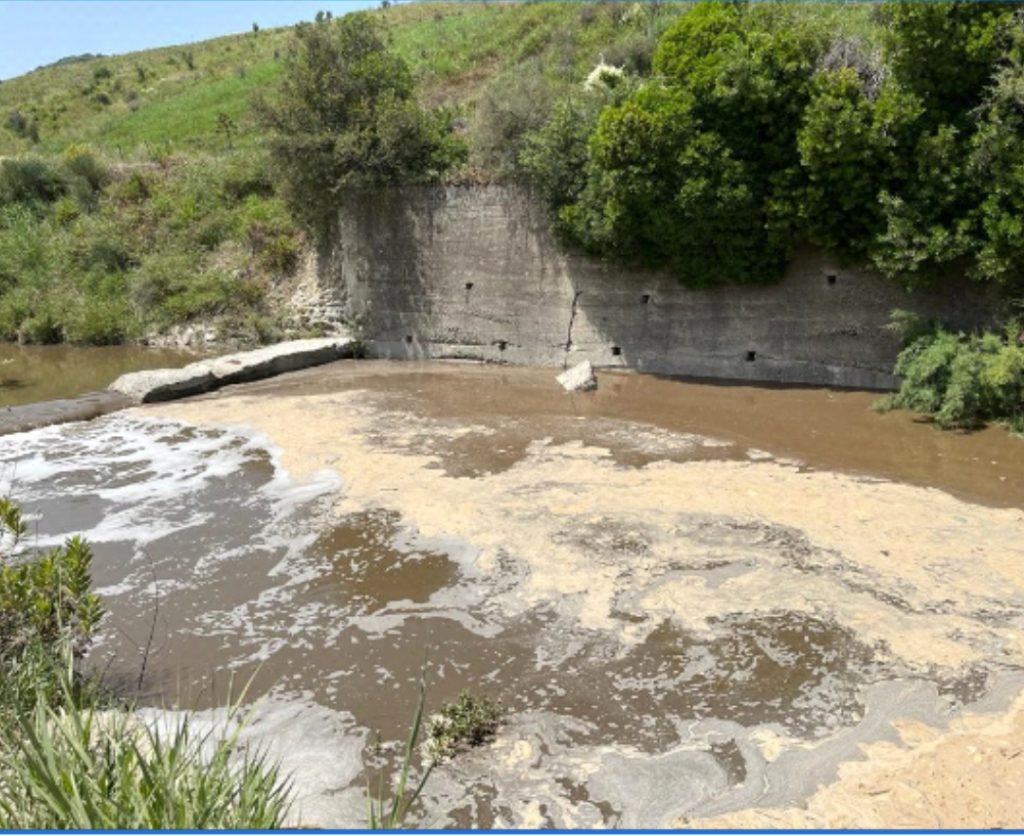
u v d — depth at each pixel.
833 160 13.55
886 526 9.47
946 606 7.75
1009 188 12.49
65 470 12.41
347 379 17.73
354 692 6.87
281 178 19.88
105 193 27.77
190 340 22.47
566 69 23.92
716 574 8.51
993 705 6.38
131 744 4.16
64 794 3.70
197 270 23.98
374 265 19.75
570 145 16.36
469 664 7.18
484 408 15.02
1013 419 12.46
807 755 5.92
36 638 5.68
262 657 7.44
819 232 14.41
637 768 5.85
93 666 7.29
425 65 29.12
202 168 27.23
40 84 51.59
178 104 39.00
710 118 14.58
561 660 7.18
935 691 6.56
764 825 5.27
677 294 16.45
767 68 13.96
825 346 15.23
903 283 13.91
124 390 16.58
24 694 5.19
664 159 14.72
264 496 11.12
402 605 8.22
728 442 12.62
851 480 10.91
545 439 13.08
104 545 9.81
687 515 9.92
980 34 12.32
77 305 24.09
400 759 6.02
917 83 13.08
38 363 21.17
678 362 16.67
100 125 39.88
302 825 5.32
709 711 6.45
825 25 14.61
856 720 6.27
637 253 16.31
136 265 25.14
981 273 12.98
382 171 18.69
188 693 6.91
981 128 12.57
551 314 17.86
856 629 7.43
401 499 10.77
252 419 14.71
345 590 8.57
